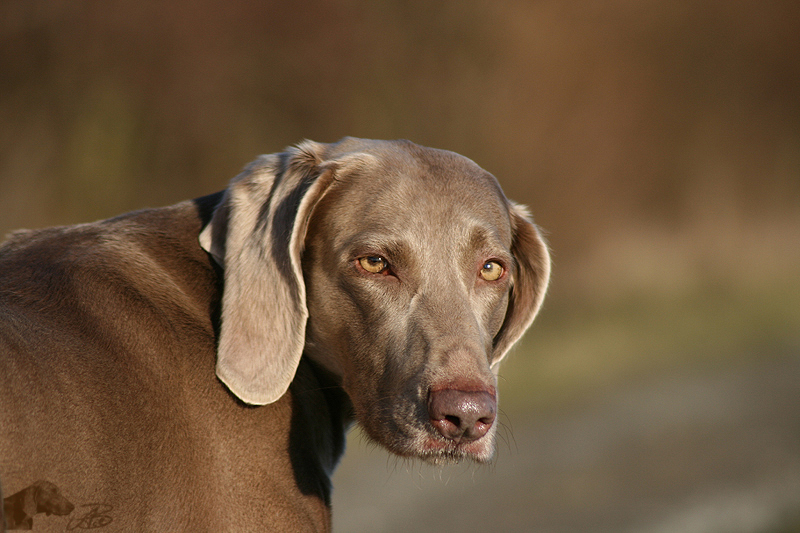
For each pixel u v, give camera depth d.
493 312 4.89
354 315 4.60
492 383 4.32
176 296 4.47
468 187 4.85
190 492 4.03
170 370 4.20
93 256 4.42
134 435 3.90
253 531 4.15
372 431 4.47
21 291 4.10
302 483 4.41
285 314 4.46
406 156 4.91
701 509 11.17
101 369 3.93
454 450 4.29
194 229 4.79
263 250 4.51
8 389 3.51
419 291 4.54
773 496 11.60
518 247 5.47
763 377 17.61
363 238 4.56
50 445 3.58
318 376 4.91
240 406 4.33
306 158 4.77
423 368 4.32
